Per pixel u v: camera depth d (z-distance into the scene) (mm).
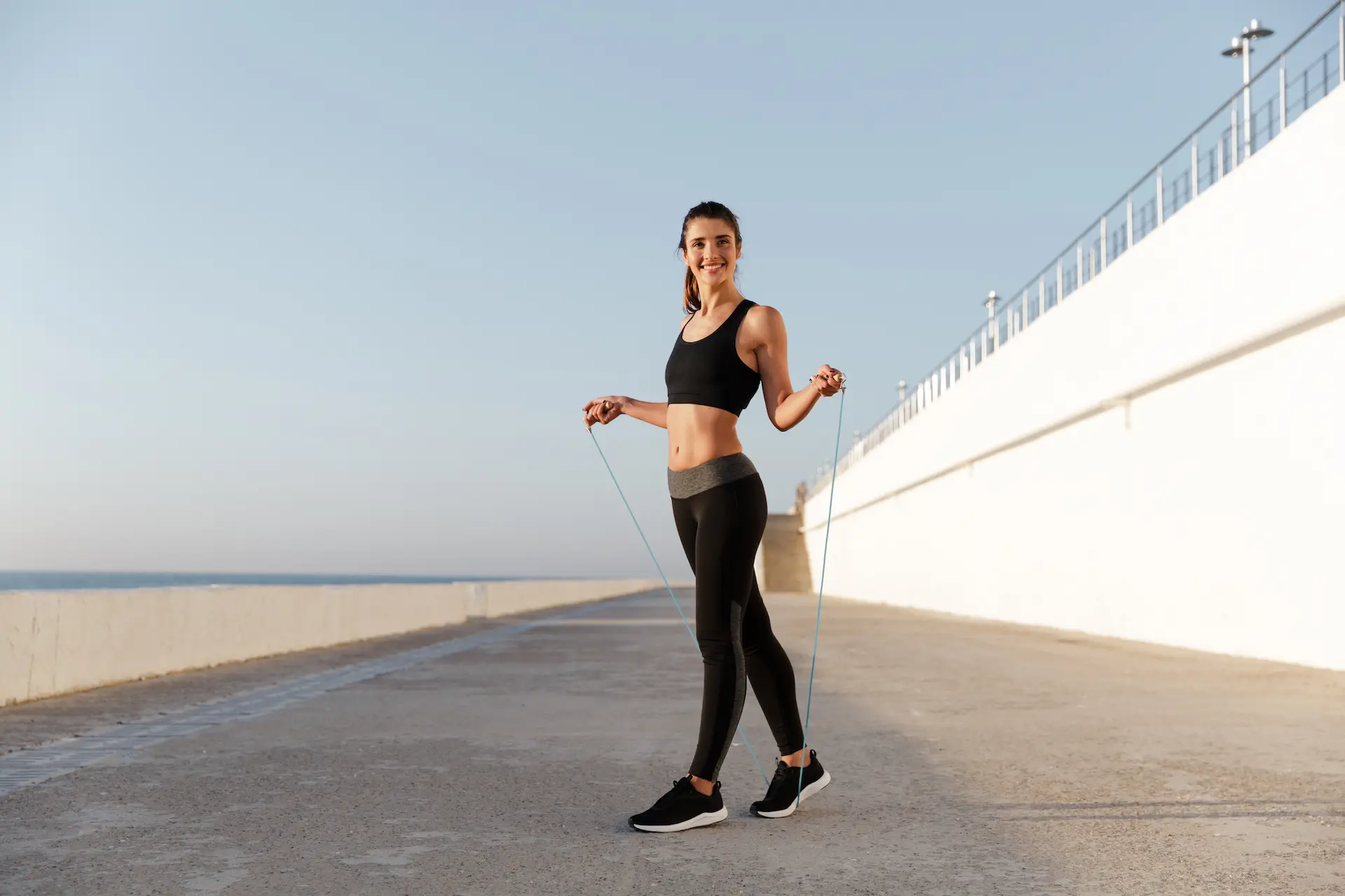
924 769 4281
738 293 3336
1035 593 18109
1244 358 11172
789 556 56625
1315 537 9812
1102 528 15086
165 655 8625
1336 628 9438
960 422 23094
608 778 4062
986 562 21281
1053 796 3705
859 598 38719
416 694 7145
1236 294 11000
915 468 28016
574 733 5297
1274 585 10469
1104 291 14602
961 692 7285
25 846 2975
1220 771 4215
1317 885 2564
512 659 10406
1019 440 18922
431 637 14234
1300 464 10094
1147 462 13570
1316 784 3918
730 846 2961
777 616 21984
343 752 4664
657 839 3053
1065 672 8875
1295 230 9922
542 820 3316
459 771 4211
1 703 6422
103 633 7707
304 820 3301
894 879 2619
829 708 6406
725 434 3186
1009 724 5637
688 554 3311
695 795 3178
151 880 2623
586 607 28531
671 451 3277
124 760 4445
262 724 5605
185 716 5980
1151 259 13086
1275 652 10398
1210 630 11750
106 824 3248
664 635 14828
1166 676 8492
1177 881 2602
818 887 2551
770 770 4285
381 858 2836
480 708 6344
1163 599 13000
